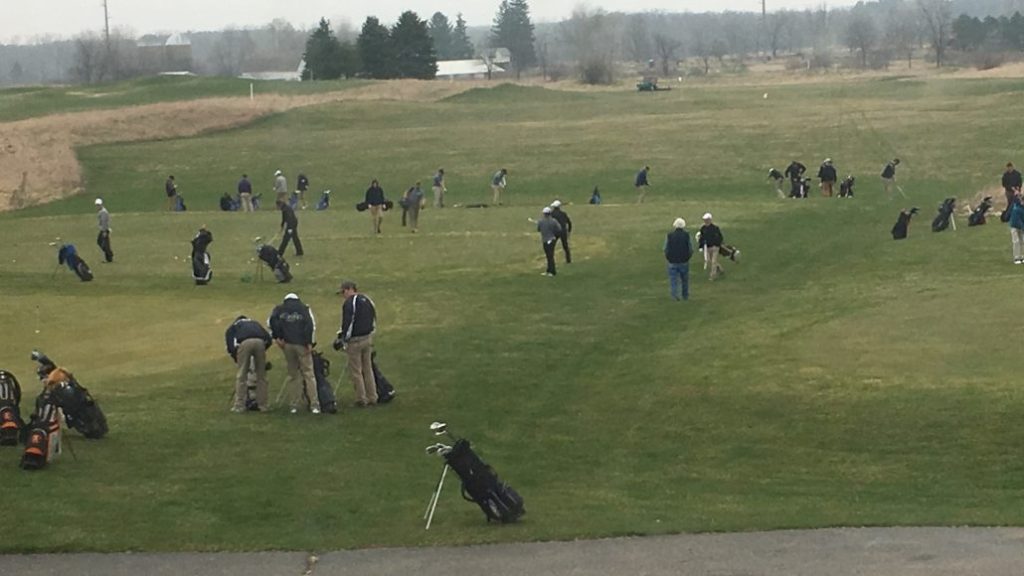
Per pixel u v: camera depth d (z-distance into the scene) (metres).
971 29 197.12
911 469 16.48
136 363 23.48
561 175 69.75
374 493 15.05
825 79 139.75
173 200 61.22
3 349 25.05
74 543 12.60
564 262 37.94
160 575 11.60
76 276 35.97
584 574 11.41
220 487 15.16
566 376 22.50
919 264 34.88
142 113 90.19
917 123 78.44
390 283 34.50
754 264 36.81
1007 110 80.81
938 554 11.80
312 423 19.00
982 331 23.89
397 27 151.38
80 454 16.66
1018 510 14.02
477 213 52.03
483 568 11.73
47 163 72.69
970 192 57.97
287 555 12.31
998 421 17.98
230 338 19.78
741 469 16.75
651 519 13.64
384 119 94.88
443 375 22.55
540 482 16.11
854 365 21.70
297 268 37.59
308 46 156.88
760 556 11.92
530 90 117.56
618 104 103.31
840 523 13.27
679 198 62.62
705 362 22.95
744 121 83.88
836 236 42.75
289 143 81.88
